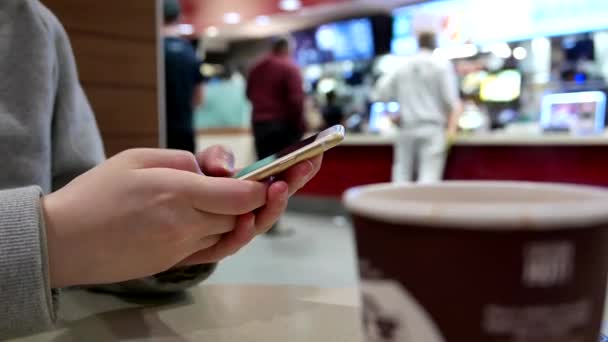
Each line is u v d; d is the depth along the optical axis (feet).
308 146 1.10
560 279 0.59
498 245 0.58
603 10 10.95
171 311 1.52
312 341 1.23
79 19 5.58
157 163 1.17
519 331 0.60
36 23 2.04
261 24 17.35
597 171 8.72
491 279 0.58
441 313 0.61
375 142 11.60
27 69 1.98
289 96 11.19
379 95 10.99
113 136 5.90
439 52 13.24
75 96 2.30
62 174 2.24
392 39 15.25
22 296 1.01
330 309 1.50
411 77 10.27
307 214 13.32
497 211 0.57
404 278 0.63
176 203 1.08
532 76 11.86
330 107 16.12
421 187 0.88
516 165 9.61
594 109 9.22
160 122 6.30
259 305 1.56
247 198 1.13
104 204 1.05
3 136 1.89
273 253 8.52
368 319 0.70
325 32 16.62
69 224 1.04
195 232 1.14
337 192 12.62
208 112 16.40
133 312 1.52
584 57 11.18
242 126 16.43
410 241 0.62
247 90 11.76
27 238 1.01
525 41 12.24
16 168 1.92
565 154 9.05
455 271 0.60
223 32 18.84
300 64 17.62
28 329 1.05
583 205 0.58
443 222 0.59
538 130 10.08
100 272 1.09
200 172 1.25
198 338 1.27
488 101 11.78
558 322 0.60
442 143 10.18
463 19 13.05
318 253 8.53
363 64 16.31
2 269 0.99
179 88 8.94
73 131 2.23
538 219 0.56
